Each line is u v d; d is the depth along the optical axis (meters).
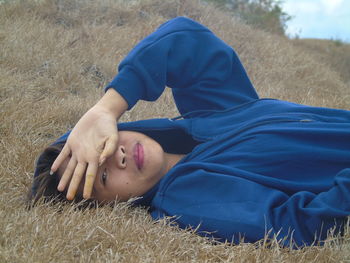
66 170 2.67
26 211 2.60
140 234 2.45
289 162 2.67
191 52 3.09
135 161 2.76
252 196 2.53
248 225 2.44
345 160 2.65
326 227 2.44
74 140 2.70
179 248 2.40
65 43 5.96
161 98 5.18
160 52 2.97
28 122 3.80
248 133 2.79
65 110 4.16
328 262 2.30
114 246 2.33
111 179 2.75
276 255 2.29
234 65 3.28
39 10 7.05
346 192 2.42
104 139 2.65
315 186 2.63
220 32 7.94
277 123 2.84
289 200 2.49
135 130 3.02
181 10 8.09
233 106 3.16
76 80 5.16
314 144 2.71
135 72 2.91
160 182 2.81
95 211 2.66
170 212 2.68
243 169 2.69
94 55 5.89
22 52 5.30
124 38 6.76
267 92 6.03
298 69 8.00
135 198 2.74
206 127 3.00
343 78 10.83
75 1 7.57
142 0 8.12
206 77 3.16
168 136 3.09
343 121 2.91
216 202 2.57
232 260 2.30
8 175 3.05
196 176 2.66
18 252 2.15
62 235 2.31
